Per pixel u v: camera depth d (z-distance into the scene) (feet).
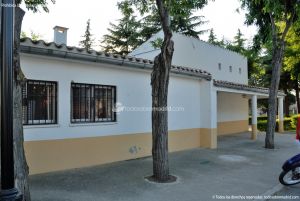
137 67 28.91
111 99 28.63
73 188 19.33
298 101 91.30
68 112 24.89
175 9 23.15
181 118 36.58
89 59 24.63
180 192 19.10
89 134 26.43
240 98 64.18
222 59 59.77
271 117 39.88
